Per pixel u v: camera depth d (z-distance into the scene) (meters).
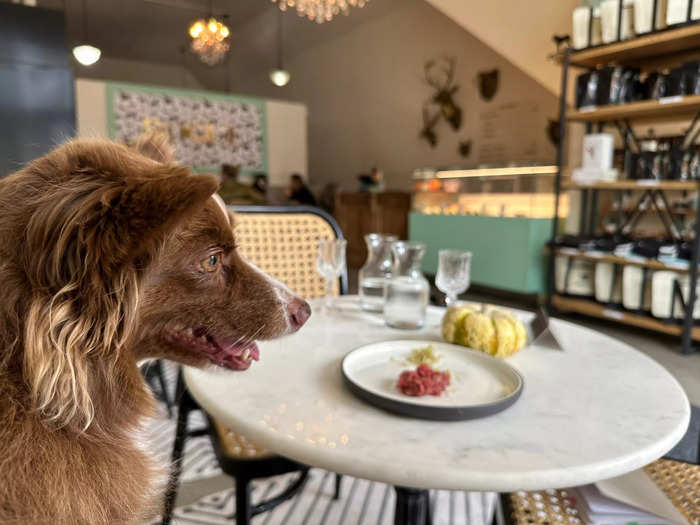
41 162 0.63
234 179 7.86
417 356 0.95
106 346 0.59
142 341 0.73
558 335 1.27
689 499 0.97
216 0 8.16
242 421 0.74
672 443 0.72
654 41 3.22
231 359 0.82
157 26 9.34
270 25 9.06
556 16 4.19
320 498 1.72
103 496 0.60
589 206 4.50
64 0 7.76
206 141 8.53
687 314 3.16
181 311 0.75
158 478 0.72
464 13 4.80
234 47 10.28
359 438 0.70
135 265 0.60
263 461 1.11
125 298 0.59
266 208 1.81
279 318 0.83
